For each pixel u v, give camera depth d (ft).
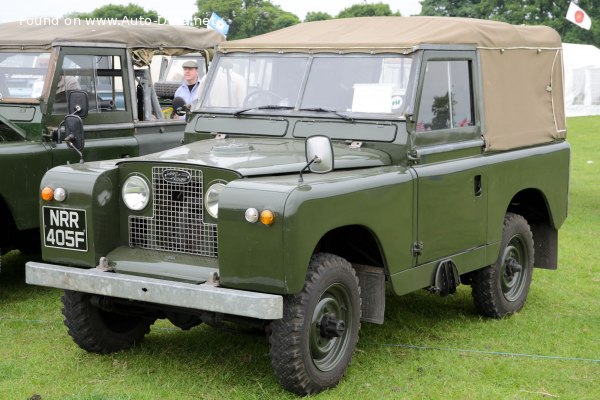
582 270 28.17
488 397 16.84
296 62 20.04
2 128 24.56
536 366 18.75
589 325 21.88
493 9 167.32
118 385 17.20
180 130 29.27
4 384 17.25
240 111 20.01
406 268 18.16
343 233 18.35
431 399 16.69
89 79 25.75
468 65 20.47
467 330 21.39
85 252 17.17
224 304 15.15
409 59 18.79
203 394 16.78
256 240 15.12
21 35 25.84
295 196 15.01
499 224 21.42
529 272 23.34
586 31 161.58
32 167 23.75
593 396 17.02
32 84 24.81
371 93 18.90
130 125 27.04
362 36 19.88
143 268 16.66
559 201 24.04
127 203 17.33
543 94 23.49
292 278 15.02
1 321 21.81
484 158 20.68
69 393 16.75
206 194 16.40
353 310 17.13
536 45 23.09
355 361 18.75
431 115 19.08
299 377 15.98
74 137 18.28
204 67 31.35
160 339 20.21
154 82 32.96
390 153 18.35
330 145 16.02
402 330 21.29
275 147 18.43
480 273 21.83
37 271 17.19
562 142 24.50
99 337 18.72
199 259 16.60
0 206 24.32
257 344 19.84
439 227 19.11
